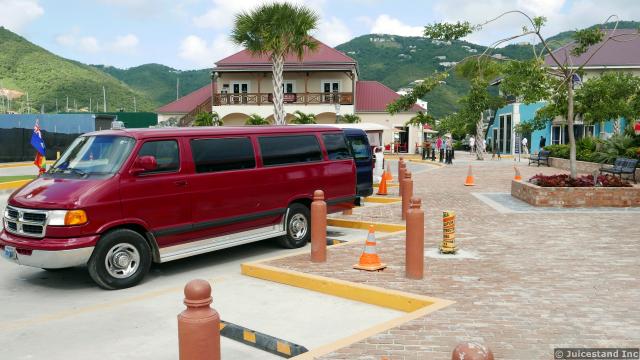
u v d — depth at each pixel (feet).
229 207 28.50
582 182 46.09
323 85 145.18
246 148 29.89
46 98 424.46
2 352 16.94
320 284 22.82
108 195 23.82
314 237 26.27
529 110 145.07
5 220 24.86
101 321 19.79
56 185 24.36
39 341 17.88
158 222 25.55
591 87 51.70
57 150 121.39
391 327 17.07
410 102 51.49
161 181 25.68
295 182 32.01
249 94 138.31
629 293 20.54
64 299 22.93
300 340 17.54
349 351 15.21
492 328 16.88
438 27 50.11
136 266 24.72
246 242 29.60
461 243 30.25
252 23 84.89
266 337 17.16
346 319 19.48
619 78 66.85
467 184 64.49
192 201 26.86
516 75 49.11
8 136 114.11
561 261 25.84
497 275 23.40
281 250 32.35
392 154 153.99
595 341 15.72
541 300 19.74
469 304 19.34
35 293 23.86
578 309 18.66
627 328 16.78
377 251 28.50
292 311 20.43
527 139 144.87
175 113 155.84
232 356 16.72
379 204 49.19
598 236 31.96
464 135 237.86
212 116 128.57
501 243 30.17
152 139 25.91
